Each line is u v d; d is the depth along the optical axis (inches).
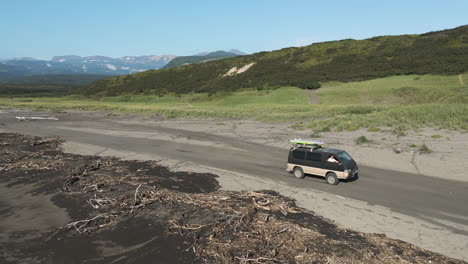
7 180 633.6
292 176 645.3
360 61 3754.9
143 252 348.5
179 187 579.5
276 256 331.6
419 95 2194.9
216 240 367.9
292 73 3624.5
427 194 522.9
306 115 1572.3
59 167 728.3
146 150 938.7
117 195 531.2
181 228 398.9
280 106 2170.3
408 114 1191.6
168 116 1793.8
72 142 1088.2
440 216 438.9
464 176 594.2
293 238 370.0
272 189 565.0
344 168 568.4
